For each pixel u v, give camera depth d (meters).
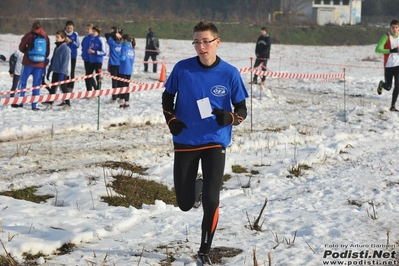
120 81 15.71
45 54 14.39
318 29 56.16
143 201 7.95
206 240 5.35
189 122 5.53
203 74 5.50
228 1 63.59
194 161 5.56
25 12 49.47
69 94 10.92
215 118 5.48
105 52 16.75
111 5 59.41
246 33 52.97
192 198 5.59
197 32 5.42
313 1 70.00
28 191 8.02
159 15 56.44
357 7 71.25
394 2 75.62
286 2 63.66
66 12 53.22
